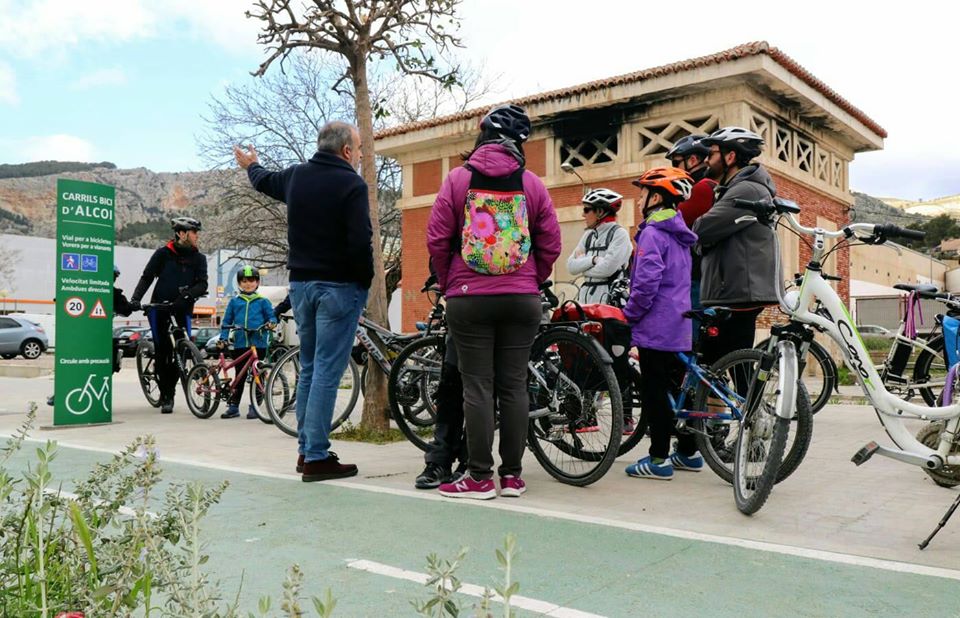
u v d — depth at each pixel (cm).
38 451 172
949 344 449
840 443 591
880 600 250
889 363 652
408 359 597
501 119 407
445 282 415
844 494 413
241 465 512
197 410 830
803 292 380
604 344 458
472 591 257
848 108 1659
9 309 5419
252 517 361
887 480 450
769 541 322
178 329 862
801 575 275
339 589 259
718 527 346
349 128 476
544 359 474
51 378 1697
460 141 1862
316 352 462
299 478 462
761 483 357
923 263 6056
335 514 367
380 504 389
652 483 454
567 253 1638
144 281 857
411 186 1967
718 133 528
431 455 440
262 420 772
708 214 473
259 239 2580
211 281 5194
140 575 167
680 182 458
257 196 2577
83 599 163
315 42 685
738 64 1373
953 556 299
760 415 381
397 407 579
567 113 1612
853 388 1070
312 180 464
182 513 182
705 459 450
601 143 1617
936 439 372
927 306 836
